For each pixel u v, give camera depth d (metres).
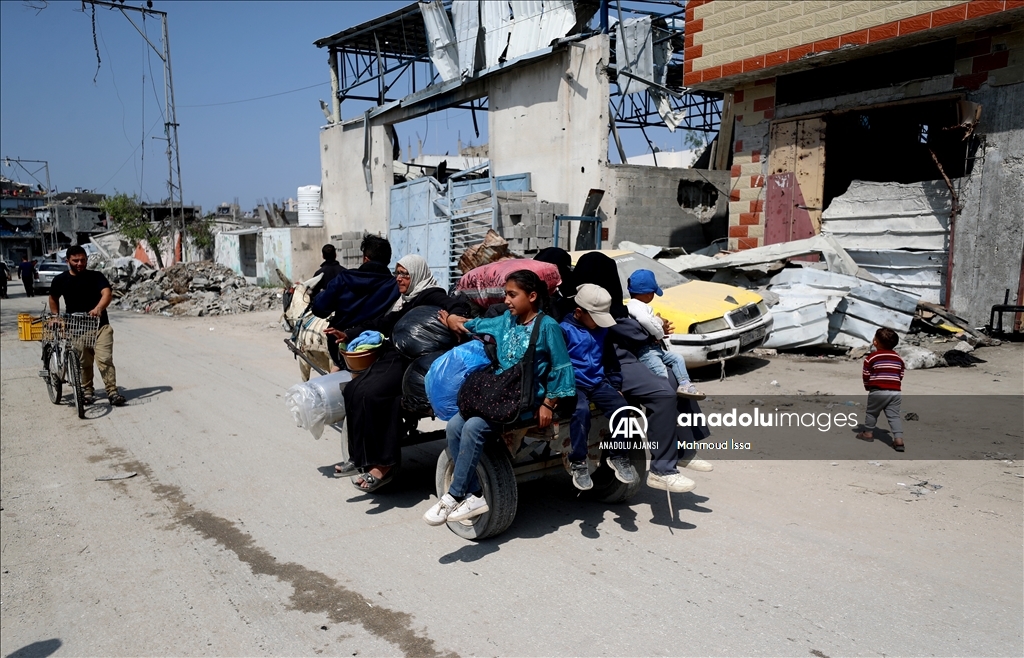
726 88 13.00
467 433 3.94
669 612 3.37
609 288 4.35
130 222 37.53
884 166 13.72
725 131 17.27
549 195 16.25
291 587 3.82
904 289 10.85
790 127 12.02
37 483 5.70
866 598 3.44
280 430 7.09
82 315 7.82
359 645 3.22
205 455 6.31
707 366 8.94
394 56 20.81
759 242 12.73
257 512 4.94
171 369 10.84
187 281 24.25
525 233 14.67
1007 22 9.13
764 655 2.99
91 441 6.90
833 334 9.85
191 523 4.79
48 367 8.57
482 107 20.25
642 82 15.40
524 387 3.77
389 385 4.80
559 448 4.27
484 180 17.75
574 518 4.61
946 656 2.95
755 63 11.75
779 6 11.27
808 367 8.95
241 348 12.98
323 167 25.84
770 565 3.82
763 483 5.12
